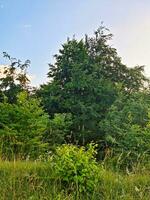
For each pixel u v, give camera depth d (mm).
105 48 44219
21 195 8336
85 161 8852
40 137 19391
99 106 37062
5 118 20578
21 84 37000
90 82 37719
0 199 8062
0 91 36188
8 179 8664
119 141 20297
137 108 30875
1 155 10477
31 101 21438
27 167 9391
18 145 13531
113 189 8984
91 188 8727
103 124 29453
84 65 40500
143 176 9789
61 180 8914
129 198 8547
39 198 8336
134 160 13680
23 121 20297
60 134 23984
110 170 10047
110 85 38500
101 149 23016
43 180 8875
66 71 40156
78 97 37406
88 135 31094
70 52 40969
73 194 8594
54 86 38000
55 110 36812
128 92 43344
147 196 8727
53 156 10031
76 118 33812
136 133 20125
